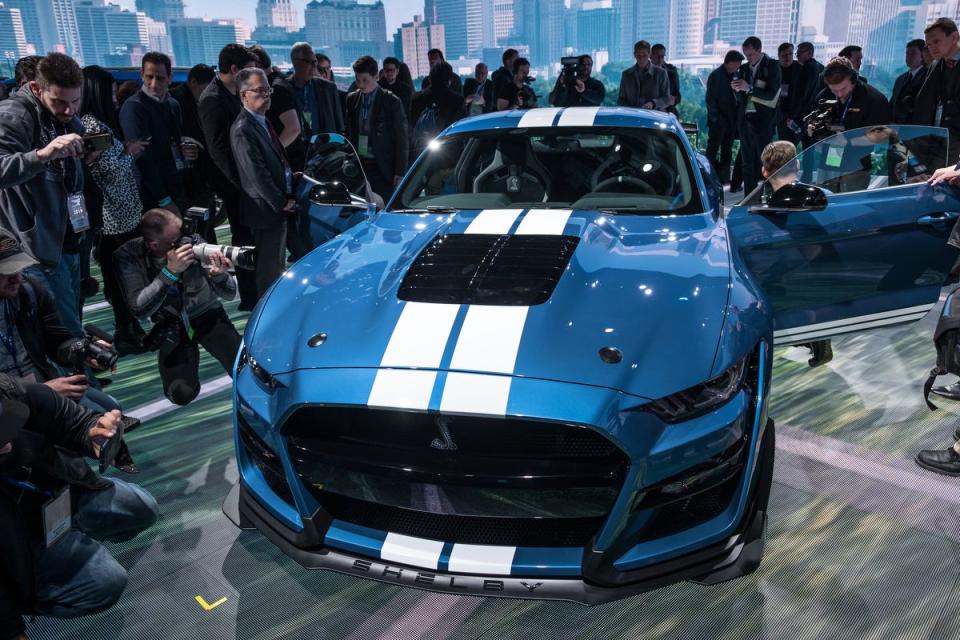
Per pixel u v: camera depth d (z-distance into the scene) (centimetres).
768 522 238
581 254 235
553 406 169
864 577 212
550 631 198
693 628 196
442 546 183
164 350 287
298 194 383
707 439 177
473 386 175
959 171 283
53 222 300
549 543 182
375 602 212
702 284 213
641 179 298
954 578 210
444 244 252
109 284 403
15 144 286
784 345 290
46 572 191
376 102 572
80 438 193
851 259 284
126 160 391
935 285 296
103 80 406
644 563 178
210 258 275
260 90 382
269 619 205
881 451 280
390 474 179
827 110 491
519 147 316
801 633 192
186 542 241
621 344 185
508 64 877
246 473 214
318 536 192
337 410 187
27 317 218
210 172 487
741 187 870
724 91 837
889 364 361
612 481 171
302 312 218
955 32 454
